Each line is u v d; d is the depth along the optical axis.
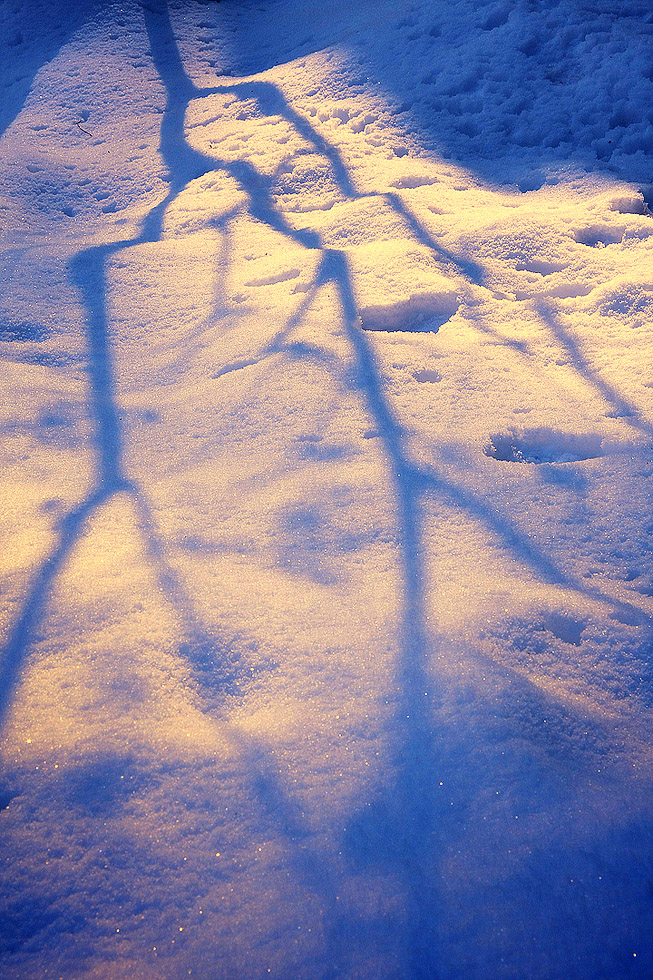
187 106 7.05
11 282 4.37
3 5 8.99
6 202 5.59
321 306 3.75
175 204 5.36
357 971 1.34
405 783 1.61
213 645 1.96
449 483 2.59
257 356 3.43
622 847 1.52
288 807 1.57
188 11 8.70
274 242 4.62
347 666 1.88
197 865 1.48
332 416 2.98
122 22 8.34
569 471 2.65
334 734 1.71
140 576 2.21
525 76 6.20
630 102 5.74
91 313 4.08
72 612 2.06
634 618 2.08
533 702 1.78
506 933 1.38
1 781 1.61
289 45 7.93
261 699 1.83
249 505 2.54
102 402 3.30
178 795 1.60
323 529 2.40
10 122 7.18
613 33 6.27
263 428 2.96
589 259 4.13
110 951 1.36
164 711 1.79
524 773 1.62
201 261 4.52
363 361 3.30
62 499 2.62
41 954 1.36
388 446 2.79
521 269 4.12
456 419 2.93
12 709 1.78
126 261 4.57
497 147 5.77
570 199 4.95
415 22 7.07
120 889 1.44
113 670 1.88
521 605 2.07
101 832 1.53
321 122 6.19
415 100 6.27
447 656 1.88
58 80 7.61
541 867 1.48
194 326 3.84
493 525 2.41
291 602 2.11
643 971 1.36
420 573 2.21
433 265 4.09
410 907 1.41
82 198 5.88
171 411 3.19
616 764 1.69
